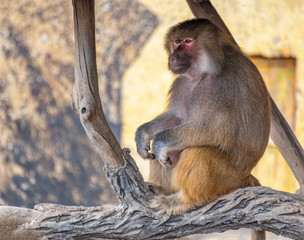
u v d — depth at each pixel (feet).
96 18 84.74
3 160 85.56
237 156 35.81
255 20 79.10
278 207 33.24
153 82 80.74
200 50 36.42
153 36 81.66
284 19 78.28
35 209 35.12
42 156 84.94
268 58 79.36
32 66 85.51
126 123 81.35
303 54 77.36
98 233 34.24
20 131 85.66
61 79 84.79
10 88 85.81
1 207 34.60
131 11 84.38
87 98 30.55
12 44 85.97
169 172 38.04
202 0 41.93
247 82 35.81
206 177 34.68
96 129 31.55
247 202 33.96
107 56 82.84
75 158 84.17
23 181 84.64
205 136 35.50
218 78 35.81
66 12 86.07
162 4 84.28
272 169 81.97
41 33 85.61
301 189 35.09
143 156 38.81
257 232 37.35
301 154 39.01
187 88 38.86
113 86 82.02
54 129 84.99
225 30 42.09
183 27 36.88
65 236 34.06
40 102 85.35
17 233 33.71
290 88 79.51
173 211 34.47
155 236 34.50
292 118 79.61
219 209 34.22
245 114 35.53
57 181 83.92
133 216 34.19
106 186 82.38
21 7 86.74
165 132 36.58
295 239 33.50
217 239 70.69
